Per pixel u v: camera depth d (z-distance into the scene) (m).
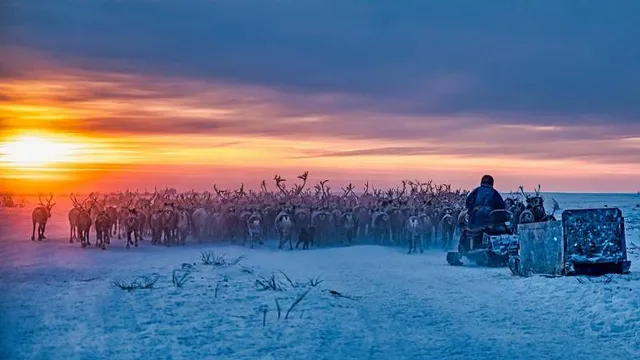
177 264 22.55
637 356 10.16
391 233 34.34
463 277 19.38
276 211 36.34
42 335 11.42
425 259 26.64
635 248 27.00
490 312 13.59
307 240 32.28
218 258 24.00
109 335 11.43
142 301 14.48
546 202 67.62
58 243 31.55
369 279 19.09
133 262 23.34
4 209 68.31
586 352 10.43
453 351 10.48
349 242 34.19
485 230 23.50
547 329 12.01
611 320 12.25
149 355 10.21
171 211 32.38
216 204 38.66
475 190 24.14
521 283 17.05
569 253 17.34
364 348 10.70
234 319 12.74
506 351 10.48
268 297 15.05
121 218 35.81
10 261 23.34
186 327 12.05
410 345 10.88
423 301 14.99
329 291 16.14
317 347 10.73
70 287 16.55
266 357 10.13
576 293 14.83
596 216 17.36
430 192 44.59
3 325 12.15
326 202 39.19
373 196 43.66
